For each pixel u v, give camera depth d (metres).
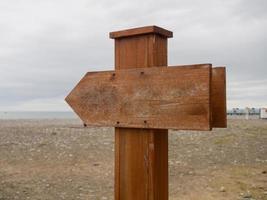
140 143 2.52
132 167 2.55
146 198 2.47
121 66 2.65
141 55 2.55
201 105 2.23
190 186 8.84
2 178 9.50
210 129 2.21
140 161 2.52
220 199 7.64
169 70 2.38
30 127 29.97
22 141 17.94
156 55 2.52
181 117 2.31
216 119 2.23
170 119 2.36
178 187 8.76
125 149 2.59
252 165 11.60
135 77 2.54
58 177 9.77
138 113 2.51
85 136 20.59
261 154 13.92
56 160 12.50
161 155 2.55
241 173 10.30
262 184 8.90
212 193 8.14
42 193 8.00
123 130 2.61
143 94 2.49
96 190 8.40
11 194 7.81
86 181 9.33
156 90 2.43
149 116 2.45
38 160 12.46
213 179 9.55
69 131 24.50
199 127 2.24
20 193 7.93
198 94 2.25
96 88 2.73
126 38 2.62
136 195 2.52
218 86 2.23
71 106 2.86
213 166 11.51
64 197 7.70
